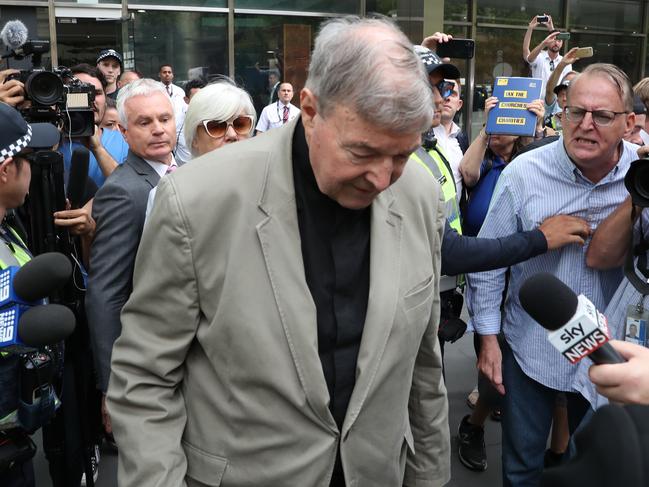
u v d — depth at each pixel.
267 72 10.66
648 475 0.73
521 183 2.47
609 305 2.25
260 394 1.44
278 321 1.43
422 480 1.82
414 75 1.22
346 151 1.26
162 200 1.47
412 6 10.84
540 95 3.16
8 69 3.02
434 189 1.71
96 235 2.59
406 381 1.58
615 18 12.56
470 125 11.71
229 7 10.27
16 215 2.52
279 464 1.46
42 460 3.39
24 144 2.04
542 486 0.84
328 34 1.28
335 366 1.52
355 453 1.51
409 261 1.58
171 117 2.78
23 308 1.66
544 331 2.46
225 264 1.44
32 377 1.82
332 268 1.52
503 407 2.67
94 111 3.09
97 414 2.99
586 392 2.36
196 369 1.53
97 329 2.50
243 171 1.48
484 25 11.54
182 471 1.48
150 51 10.04
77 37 9.54
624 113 2.18
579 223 2.35
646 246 2.14
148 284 1.49
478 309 2.67
